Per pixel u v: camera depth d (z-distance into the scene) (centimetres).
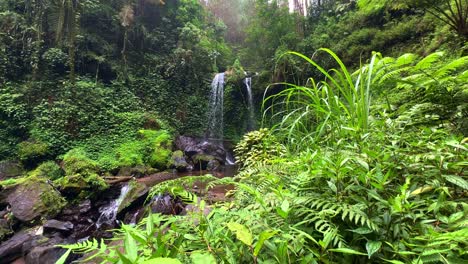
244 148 272
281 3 1493
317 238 73
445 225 69
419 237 60
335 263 64
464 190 81
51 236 347
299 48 1032
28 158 619
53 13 765
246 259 64
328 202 78
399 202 67
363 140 116
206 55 1248
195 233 72
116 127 808
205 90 1203
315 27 1191
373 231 69
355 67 821
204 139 1067
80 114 758
